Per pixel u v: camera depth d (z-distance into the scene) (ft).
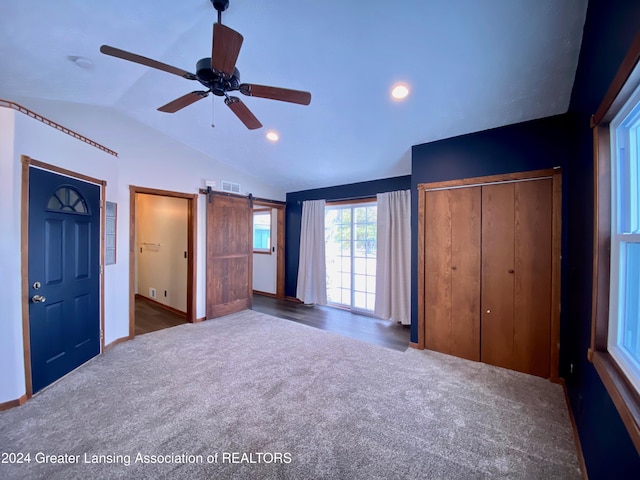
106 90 9.18
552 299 8.15
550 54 6.18
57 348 8.00
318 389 7.66
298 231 18.76
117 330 10.82
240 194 15.70
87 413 6.52
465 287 9.63
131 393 7.39
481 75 7.01
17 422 6.16
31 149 7.20
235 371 8.67
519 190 8.71
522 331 8.68
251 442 5.64
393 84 7.71
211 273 14.19
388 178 14.57
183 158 13.03
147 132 11.73
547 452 5.45
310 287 17.71
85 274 9.12
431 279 10.29
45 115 9.12
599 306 4.59
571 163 7.52
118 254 10.85
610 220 4.50
